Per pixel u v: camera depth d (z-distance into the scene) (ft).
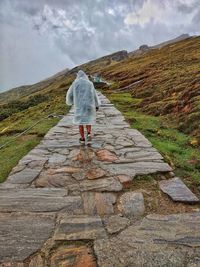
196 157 30.25
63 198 20.07
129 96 97.76
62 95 121.49
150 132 43.39
